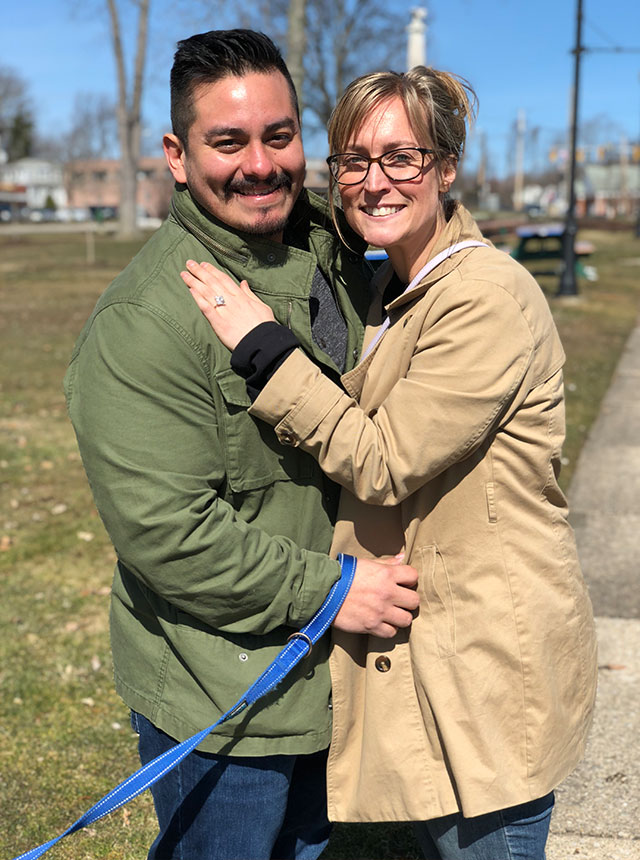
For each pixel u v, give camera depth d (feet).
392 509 6.41
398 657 6.30
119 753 11.06
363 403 6.37
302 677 6.17
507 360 5.79
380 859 9.09
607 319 51.01
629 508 18.90
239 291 5.94
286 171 6.01
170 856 6.33
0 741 11.26
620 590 14.89
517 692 5.99
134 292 5.83
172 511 5.61
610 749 10.69
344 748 6.47
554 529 6.23
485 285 5.83
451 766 5.97
